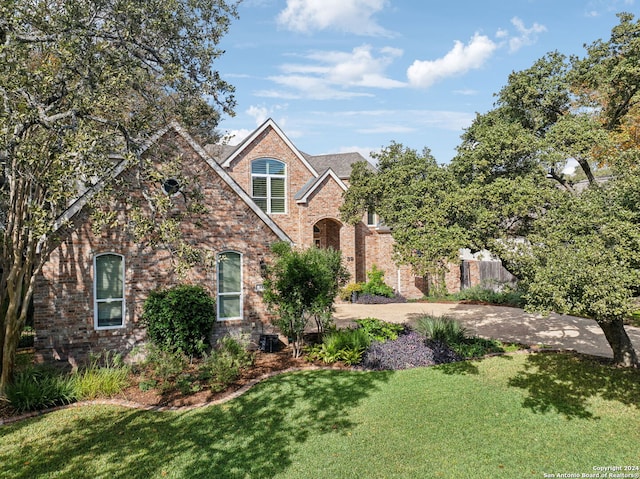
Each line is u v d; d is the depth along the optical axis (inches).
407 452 305.3
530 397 408.8
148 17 374.3
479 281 1131.3
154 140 445.1
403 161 693.9
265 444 315.3
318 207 1006.4
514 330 689.6
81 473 277.1
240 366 479.2
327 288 555.5
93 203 343.0
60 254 477.7
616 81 530.6
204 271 553.6
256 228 585.3
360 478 271.4
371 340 581.0
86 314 489.1
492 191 427.8
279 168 1007.6
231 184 564.7
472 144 553.9
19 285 400.2
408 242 469.7
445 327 617.9
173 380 448.1
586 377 454.3
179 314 498.6
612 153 514.0
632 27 502.6
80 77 345.7
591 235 337.4
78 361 482.9
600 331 669.9
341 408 382.6
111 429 340.5
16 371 438.9
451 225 459.8
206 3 430.9
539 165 461.1
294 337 540.4
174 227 349.4
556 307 309.1
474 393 419.2
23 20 324.5
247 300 580.4
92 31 346.6
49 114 357.1
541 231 392.5
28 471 279.7
